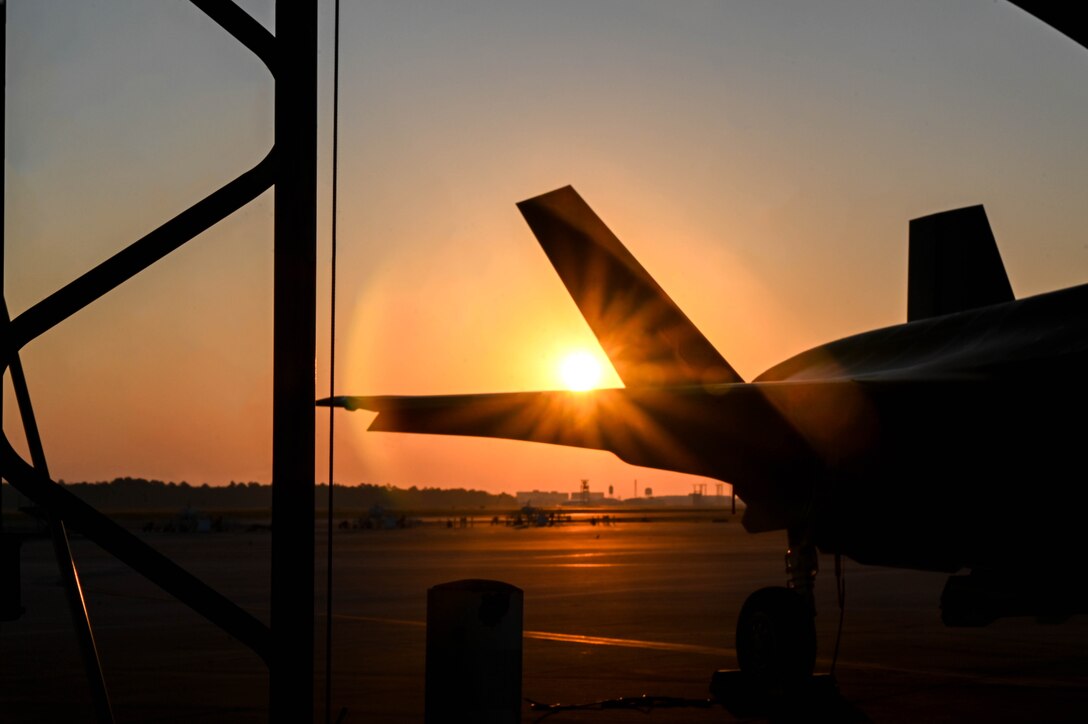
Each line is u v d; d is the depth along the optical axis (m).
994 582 8.61
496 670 4.43
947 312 12.19
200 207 3.96
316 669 9.89
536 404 9.41
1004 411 8.11
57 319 3.86
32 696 8.57
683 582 21.02
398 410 9.95
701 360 11.12
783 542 46.44
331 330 4.19
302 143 4.04
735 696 8.48
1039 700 8.29
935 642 11.88
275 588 3.99
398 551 36.94
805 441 9.09
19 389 4.29
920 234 12.58
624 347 11.80
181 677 9.52
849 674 9.61
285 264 4.02
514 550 37.34
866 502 8.86
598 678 9.32
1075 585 8.20
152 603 17.22
